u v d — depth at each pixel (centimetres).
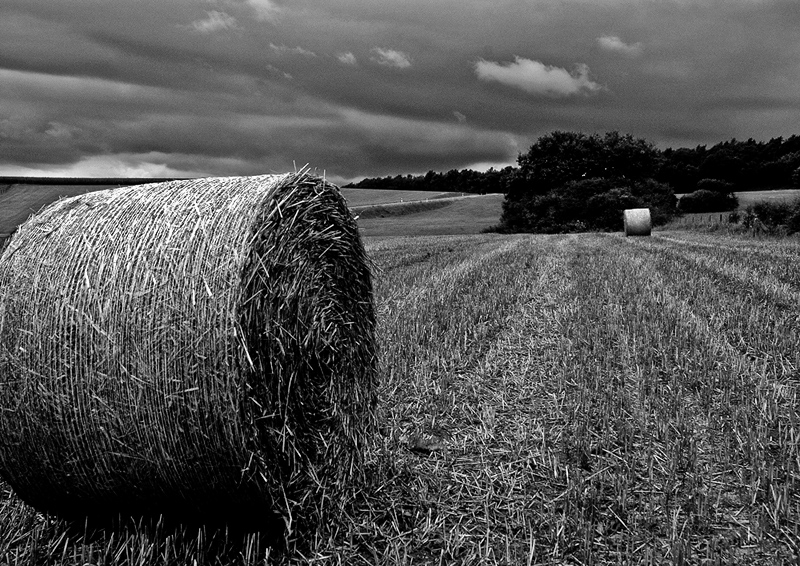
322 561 406
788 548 414
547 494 485
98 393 394
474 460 539
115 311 394
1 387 405
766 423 596
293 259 454
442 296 1194
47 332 399
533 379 743
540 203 4959
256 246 405
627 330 935
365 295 565
